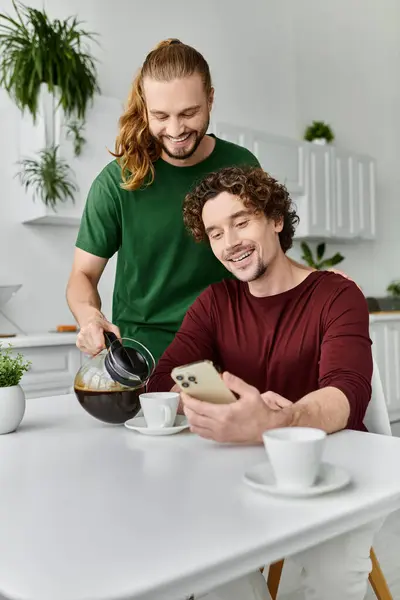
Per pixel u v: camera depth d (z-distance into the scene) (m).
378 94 5.42
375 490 0.75
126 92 3.95
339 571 1.07
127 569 0.55
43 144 3.22
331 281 1.32
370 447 0.95
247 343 1.35
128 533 0.63
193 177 1.75
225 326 1.38
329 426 1.03
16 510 0.71
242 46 4.63
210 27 4.44
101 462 0.91
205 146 1.77
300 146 4.48
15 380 1.15
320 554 1.08
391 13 5.48
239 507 0.70
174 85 1.47
